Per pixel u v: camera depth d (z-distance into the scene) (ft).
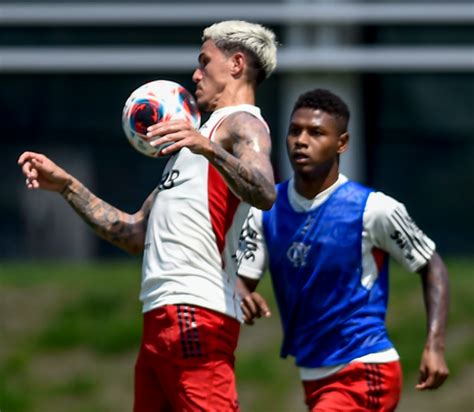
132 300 165.07
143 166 216.95
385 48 215.10
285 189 72.64
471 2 214.48
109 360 153.89
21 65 217.56
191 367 58.95
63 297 165.68
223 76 61.77
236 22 62.44
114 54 217.15
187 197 59.31
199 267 59.06
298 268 71.41
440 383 70.44
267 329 154.61
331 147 70.85
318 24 213.46
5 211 216.33
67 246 214.90
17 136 218.59
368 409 70.13
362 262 70.69
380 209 70.13
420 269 71.77
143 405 61.72
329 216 70.79
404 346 150.00
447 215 214.69
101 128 217.97
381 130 216.13
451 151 216.13
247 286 73.05
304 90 214.48
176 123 54.03
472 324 155.84
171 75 218.18
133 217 64.34
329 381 70.90
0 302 163.94
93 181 217.77
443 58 214.48
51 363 153.07
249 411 141.18
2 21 217.36
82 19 216.95
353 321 70.49
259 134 57.93
